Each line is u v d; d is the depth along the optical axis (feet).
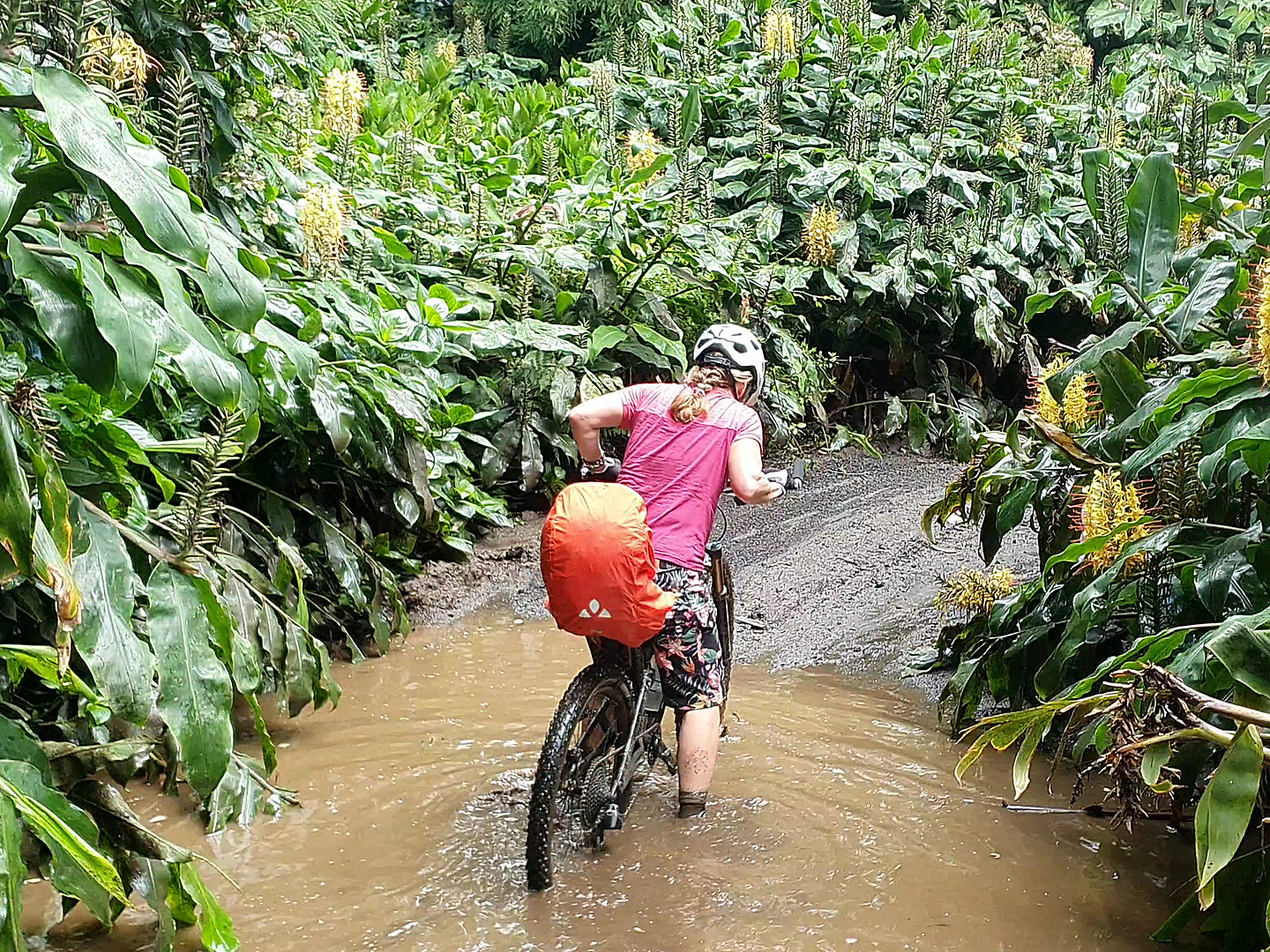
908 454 24.68
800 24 28.94
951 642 13.87
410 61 32.45
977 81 30.32
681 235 21.24
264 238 16.97
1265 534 9.78
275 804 10.62
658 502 10.52
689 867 9.77
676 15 32.42
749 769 11.68
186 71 14.24
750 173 27.20
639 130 28.37
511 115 30.12
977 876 9.64
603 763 10.18
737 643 15.61
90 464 9.17
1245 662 7.30
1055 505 12.42
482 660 14.89
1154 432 10.58
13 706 9.91
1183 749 8.81
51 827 6.21
